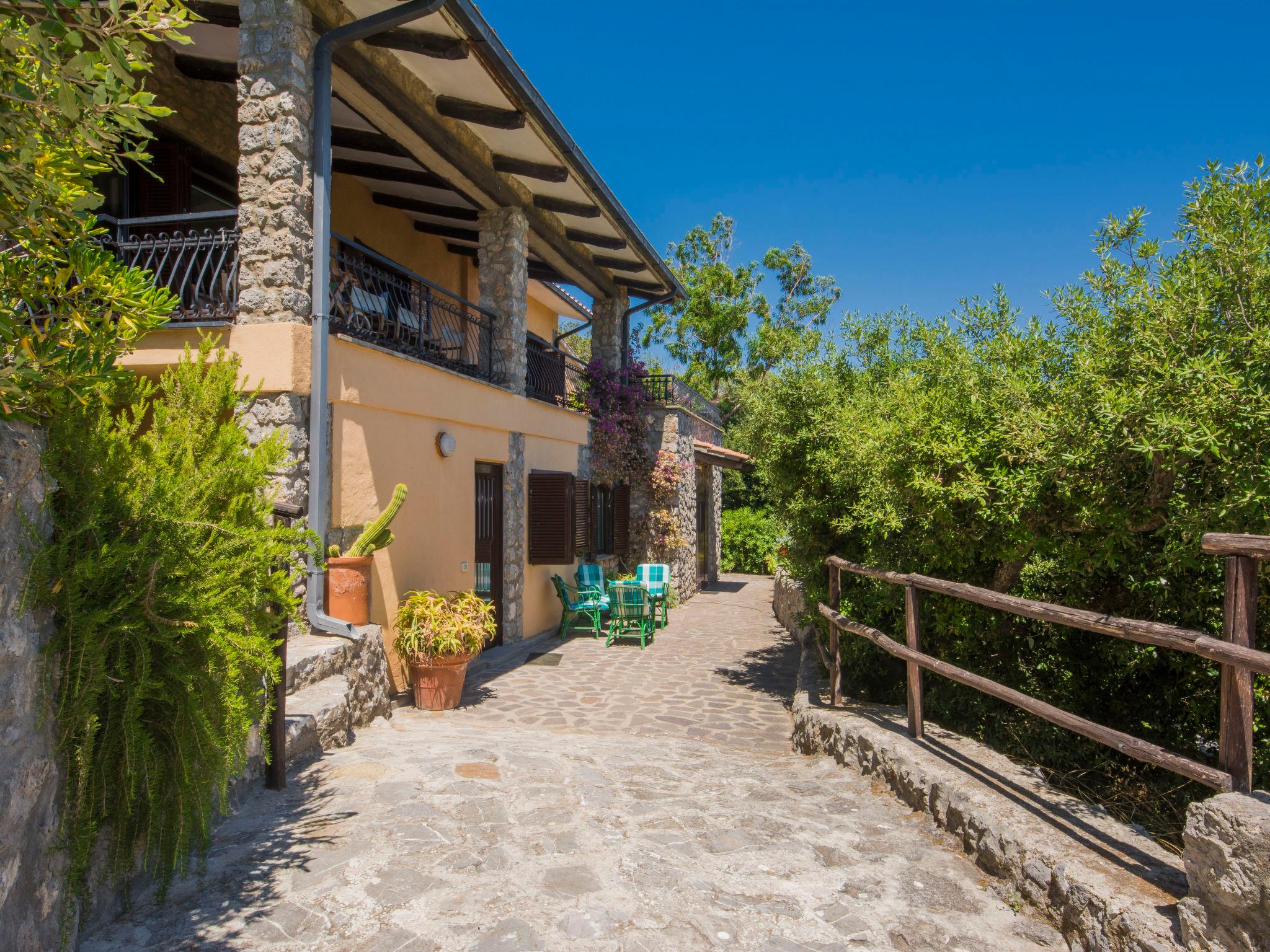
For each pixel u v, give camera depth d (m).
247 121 5.35
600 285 12.64
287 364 5.21
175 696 2.46
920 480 4.34
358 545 5.81
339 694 4.59
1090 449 3.58
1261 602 3.95
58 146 1.98
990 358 4.56
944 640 5.27
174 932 2.43
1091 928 2.39
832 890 2.80
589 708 6.70
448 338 9.28
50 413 2.18
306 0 5.46
